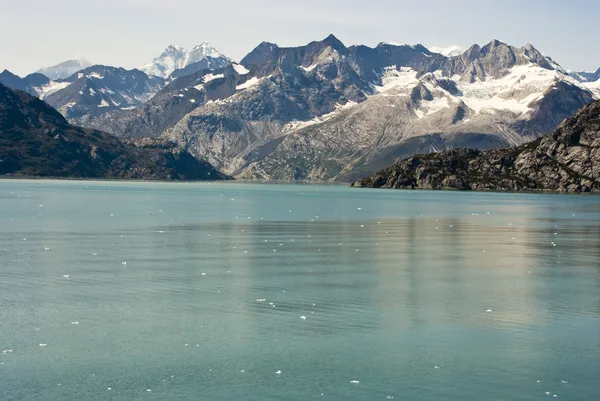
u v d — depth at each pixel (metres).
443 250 124.62
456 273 98.31
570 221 199.88
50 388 52.19
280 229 163.88
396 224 184.00
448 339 64.31
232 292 83.12
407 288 86.69
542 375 55.47
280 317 71.31
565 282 91.69
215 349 61.03
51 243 129.38
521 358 59.25
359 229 166.50
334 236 148.50
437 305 77.38
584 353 60.47
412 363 58.03
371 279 92.75
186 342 62.75
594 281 92.62
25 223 172.62
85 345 61.62
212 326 67.81
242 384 53.41
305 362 58.06
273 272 97.62
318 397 51.16
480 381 54.28
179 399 50.56
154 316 71.19
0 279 90.31
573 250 125.88
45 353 59.44
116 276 93.19
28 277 91.81
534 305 77.56
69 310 73.31
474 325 69.06
